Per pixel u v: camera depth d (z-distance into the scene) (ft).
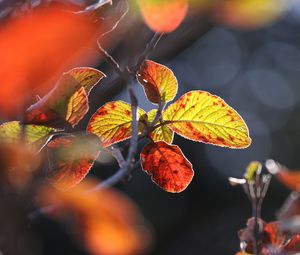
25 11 2.13
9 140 2.45
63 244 9.73
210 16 1.98
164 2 2.11
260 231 2.90
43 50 1.80
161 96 2.70
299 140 23.44
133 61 2.56
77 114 2.50
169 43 3.50
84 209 2.19
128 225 2.21
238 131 2.72
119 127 2.73
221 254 11.91
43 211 2.34
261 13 1.91
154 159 2.76
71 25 1.85
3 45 1.78
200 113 2.73
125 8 2.33
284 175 3.11
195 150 21.08
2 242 2.09
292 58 25.90
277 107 25.29
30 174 2.11
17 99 1.83
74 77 2.54
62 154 2.25
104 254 2.22
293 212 3.24
